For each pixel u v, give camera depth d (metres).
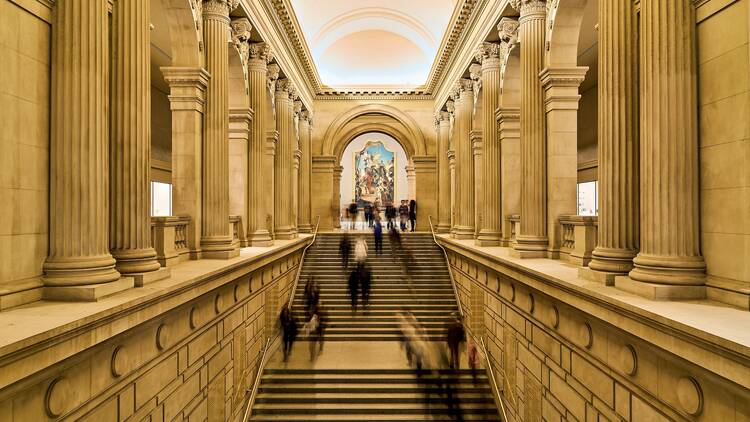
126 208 6.37
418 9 23.59
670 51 5.50
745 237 4.72
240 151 13.29
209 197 10.27
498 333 11.03
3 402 3.63
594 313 5.89
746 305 4.62
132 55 6.57
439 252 20.38
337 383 11.51
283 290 15.38
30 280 5.02
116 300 5.06
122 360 5.24
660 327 4.48
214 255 10.02
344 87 27.45
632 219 6.52
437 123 26.00
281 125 18.31
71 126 5.39
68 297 5.04
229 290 9.28
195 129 10.05
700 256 5.34
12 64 4.85
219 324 8.73
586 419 6.47
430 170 27.86
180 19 9.88
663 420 4.77
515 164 13.40
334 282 17.95
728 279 4.95
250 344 11.05
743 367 3.54
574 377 6.84
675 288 5.19
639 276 5.52
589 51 17.28
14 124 4.87
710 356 3.88
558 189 10.14
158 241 7.94
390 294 17.03
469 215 17.55
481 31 14.70
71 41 5.43
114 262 5.67
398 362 12.45
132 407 5.53
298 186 24.75
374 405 10.87
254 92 14.40
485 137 14.26
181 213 9.88
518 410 9.52
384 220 34.38
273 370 11.80
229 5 11.02
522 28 10.97
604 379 5.95
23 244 4.96
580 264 8.08
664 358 4.66
